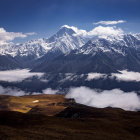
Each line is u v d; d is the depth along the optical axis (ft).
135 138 235.61
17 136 188.03
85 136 216.95
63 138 198.49
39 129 233.35
